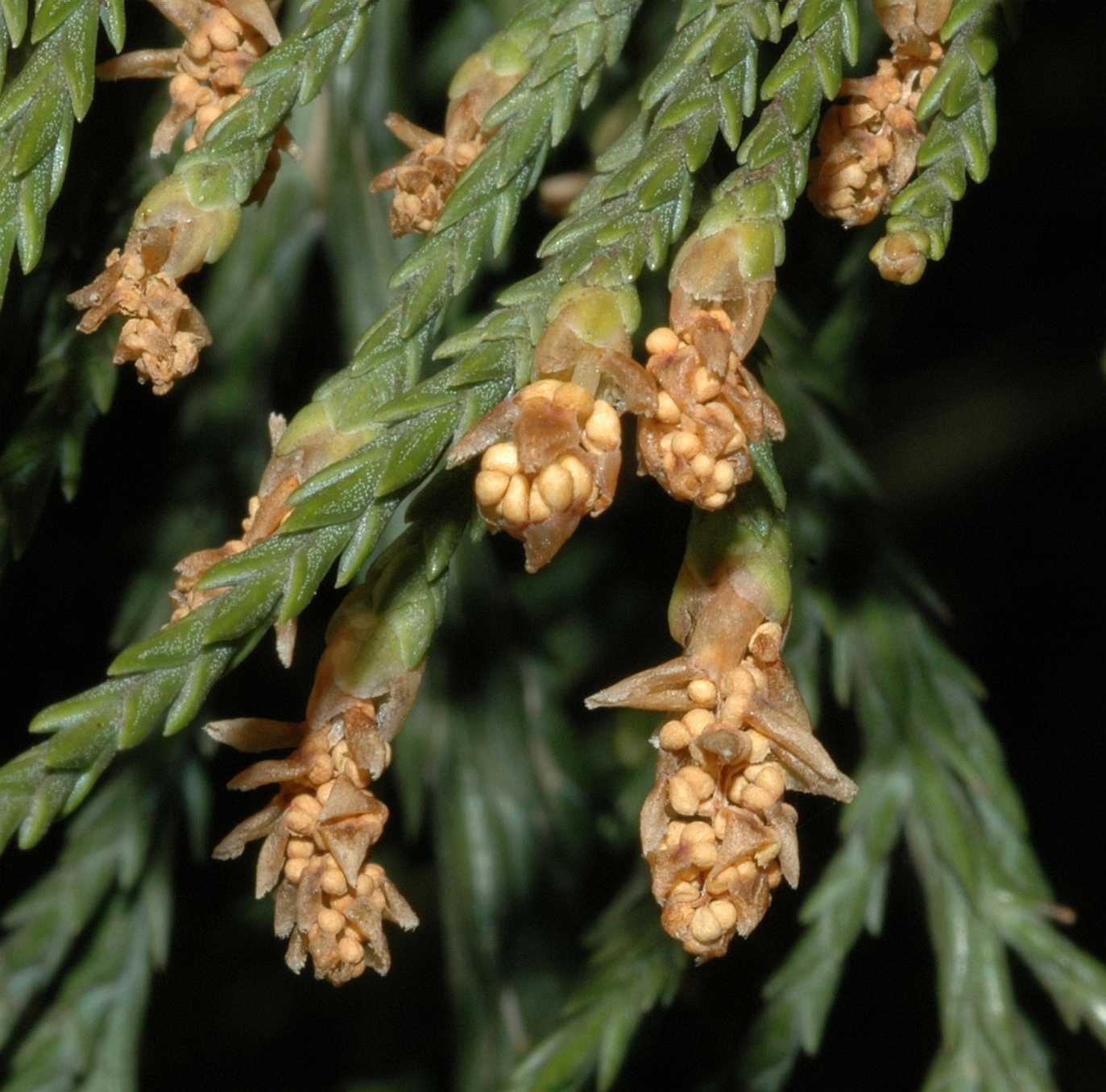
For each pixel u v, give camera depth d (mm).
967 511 246
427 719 191
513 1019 191
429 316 121
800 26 120
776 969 196
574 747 195
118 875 178
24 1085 173
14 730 193
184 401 179
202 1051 234
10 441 144
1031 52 205
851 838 167
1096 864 244
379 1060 221
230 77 122
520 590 199
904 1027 236
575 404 112
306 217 180
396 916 118
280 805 118
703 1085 186
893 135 122
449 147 125
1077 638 247
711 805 115
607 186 122
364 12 122
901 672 168
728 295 114
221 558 118
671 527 202
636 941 167
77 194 141
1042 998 228
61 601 191
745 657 118
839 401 167
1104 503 244
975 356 243
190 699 116
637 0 124
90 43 122
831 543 168
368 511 116
